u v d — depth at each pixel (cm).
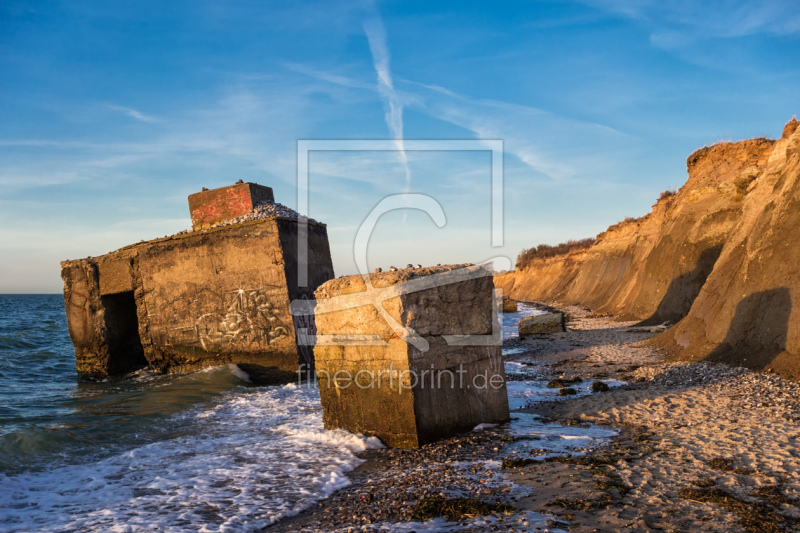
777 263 998
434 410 682
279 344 1397
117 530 455
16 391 1525
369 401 711
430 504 459
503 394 776
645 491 467
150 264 1587
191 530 451
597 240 4756
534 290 7025
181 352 1548
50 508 519
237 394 1233
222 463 653
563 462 568
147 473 627
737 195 1909
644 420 731
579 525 402
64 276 1786
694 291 1891
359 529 425
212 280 1482
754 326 1000
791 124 1321
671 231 2378
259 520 471
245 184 1550
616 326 2217
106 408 1138
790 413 679
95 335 1742
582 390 1008
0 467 668
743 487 463
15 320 5056
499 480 523
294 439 755
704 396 820
